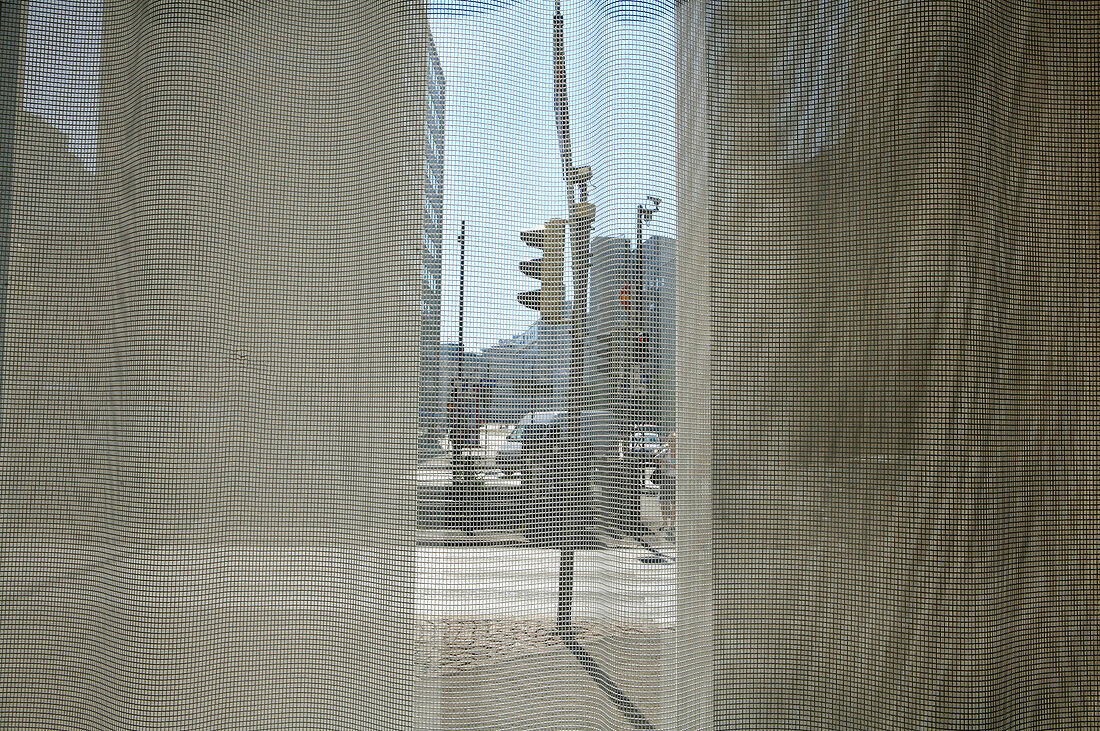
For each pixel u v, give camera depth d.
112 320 1.03
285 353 1.02
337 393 1.02
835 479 0.95
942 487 0.90
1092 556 0.91
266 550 1.00
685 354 0.99
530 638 0.98
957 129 0.91
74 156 1.07
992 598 0.88
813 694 0.94
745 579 0.97
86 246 1.06
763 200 1.01
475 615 0.98
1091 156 0.95
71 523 1.02
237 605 0.98
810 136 1.00
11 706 1.00
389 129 1.02
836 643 0.94
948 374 0.91
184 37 1.01
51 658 1.01
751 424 0.99
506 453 1.00
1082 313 0.94
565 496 1.00
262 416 1.01
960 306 0.91
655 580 0.96
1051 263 0.94
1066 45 0.96
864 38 0.97
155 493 0.97
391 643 0.97
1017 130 0.95
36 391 1.04
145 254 0.99
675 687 0.94
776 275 1.00
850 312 0.96
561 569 0.99
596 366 1.01
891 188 0.94
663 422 0.98
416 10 1.03
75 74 1.08
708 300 0.99
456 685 0.97
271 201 1.04
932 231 0.91
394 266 1.01
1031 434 0.92
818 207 0.99
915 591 0.90
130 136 1.04
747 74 1.02
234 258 1.02
